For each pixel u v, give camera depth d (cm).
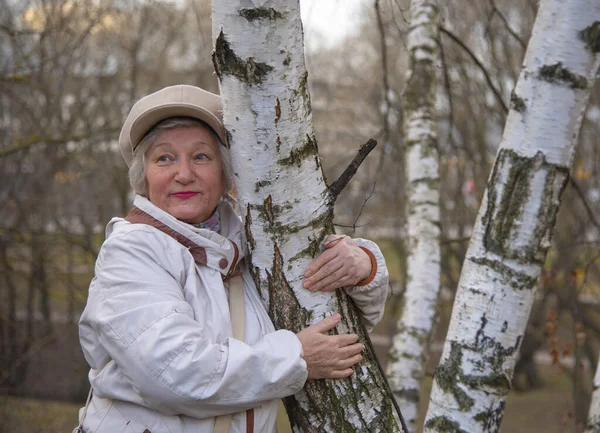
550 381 1285
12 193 802
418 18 408
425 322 387
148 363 163
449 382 199
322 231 185
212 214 201
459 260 747
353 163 190
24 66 633
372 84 1221
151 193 193
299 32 170
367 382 188
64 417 840
